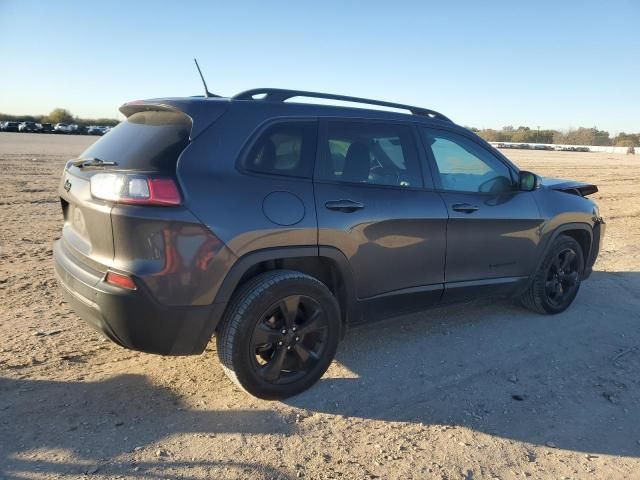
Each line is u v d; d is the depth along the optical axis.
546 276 5.05
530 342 4.56
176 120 3.29
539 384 3.82
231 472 2.69
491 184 4.57
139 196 2.89
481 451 2.98
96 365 3.78
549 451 3.02
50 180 15.92
